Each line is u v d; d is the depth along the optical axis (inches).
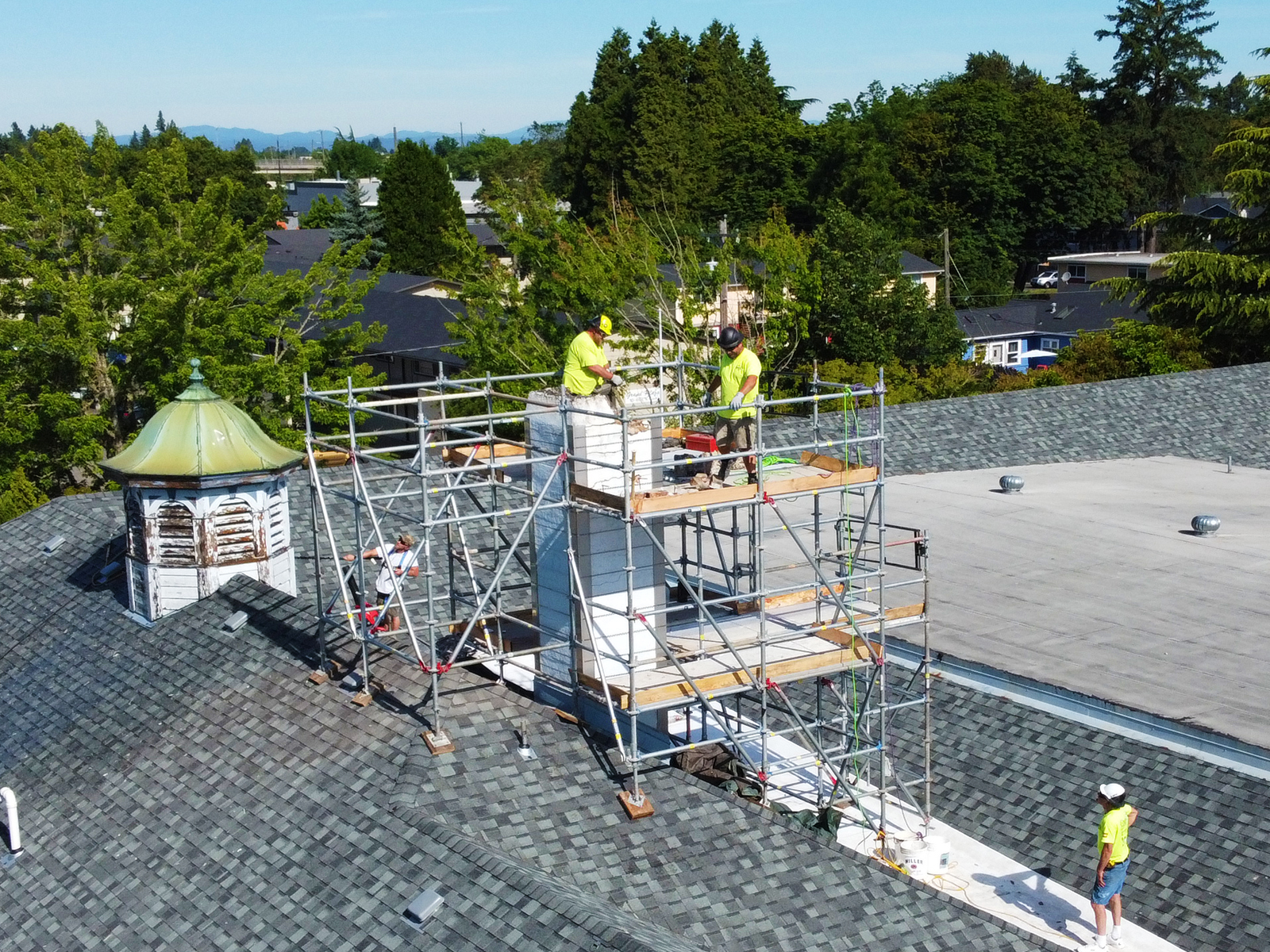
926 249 4160.9
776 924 499.5
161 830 597.0
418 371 2544.3
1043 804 662.5
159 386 1636.3
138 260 1625.2
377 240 4151.1
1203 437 1391.5
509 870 494.0
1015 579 907.4
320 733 625.6
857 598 727.7
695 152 4298.7
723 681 620.4
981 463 1277.1
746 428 674.2
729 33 5300.2
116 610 853.8
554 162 6171.3
